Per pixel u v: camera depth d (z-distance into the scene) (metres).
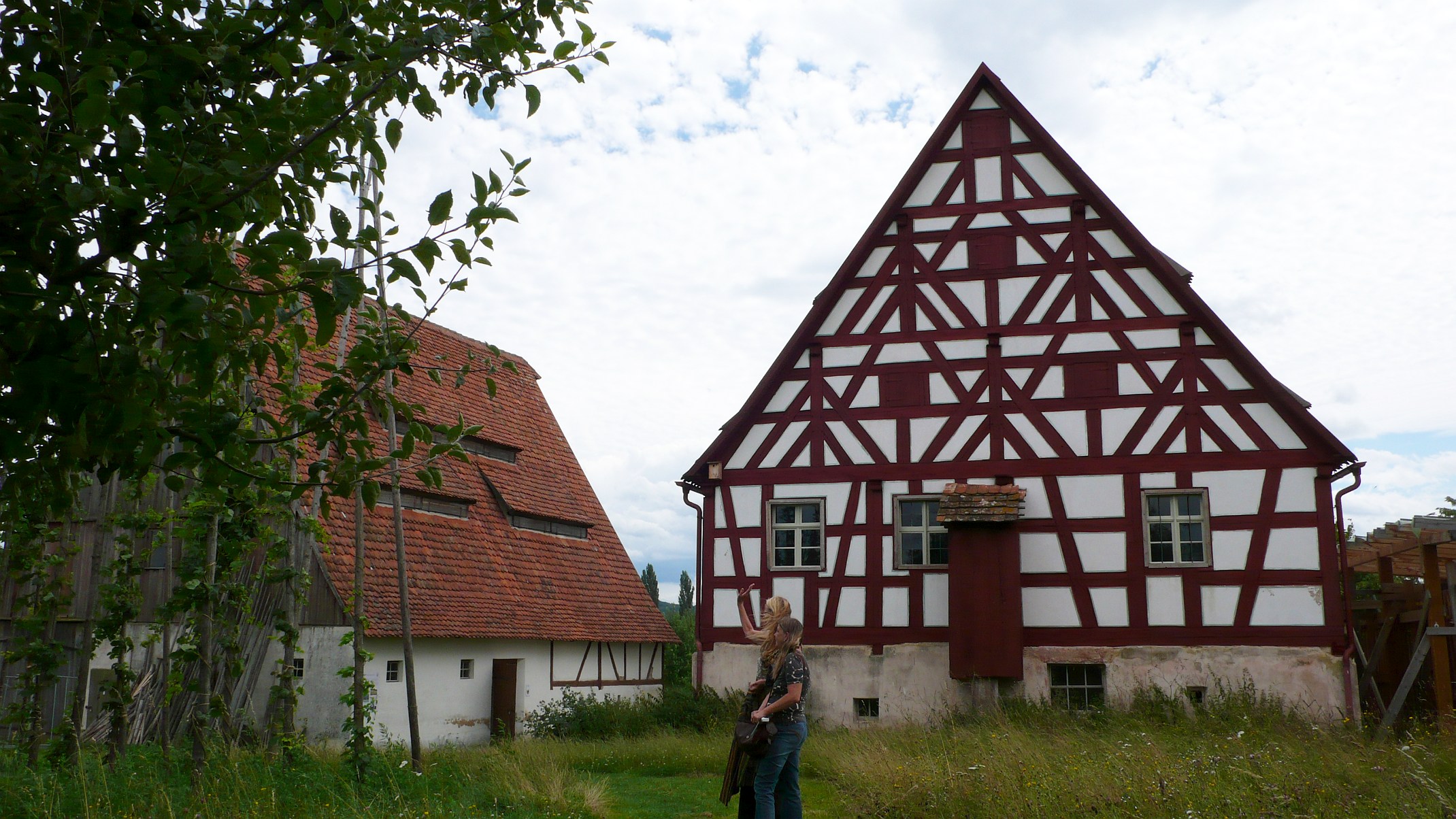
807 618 17.70
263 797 7.84
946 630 17.16
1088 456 17.06
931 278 18.20
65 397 3.80
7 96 4.01
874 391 18.14
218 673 10.81
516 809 8.64
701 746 14.25
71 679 17.06
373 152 4.78
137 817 7.05
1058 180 17.97
